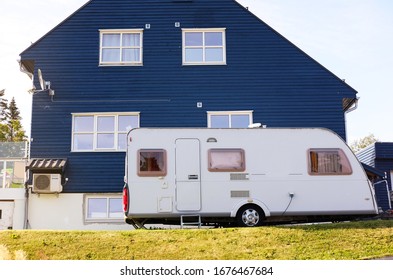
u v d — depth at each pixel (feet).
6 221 56.75
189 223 43.96
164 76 61.31
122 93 60.80
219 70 61.57
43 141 59.31
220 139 44.98
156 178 43.93
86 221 57.67
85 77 61.16
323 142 45.52
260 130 45.39
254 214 44.19
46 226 57.21
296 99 61.00
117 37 62.59
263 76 61.52
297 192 44.47
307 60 61.87
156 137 44.62
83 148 59.47
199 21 62.90
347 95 61.11
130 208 43.37
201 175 44.19
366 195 44.86
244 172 44.47
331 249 36.86
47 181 56.75
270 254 35.91
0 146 59.57
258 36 62.49
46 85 60.18
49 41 61.98
